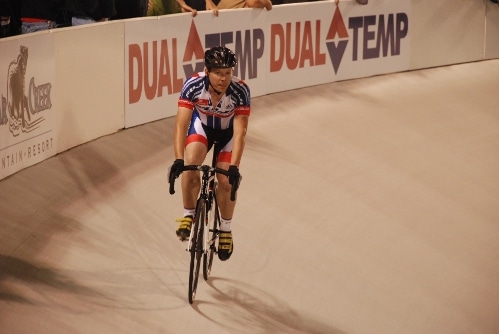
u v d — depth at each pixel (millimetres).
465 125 19516
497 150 18391
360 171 15859
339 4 20594
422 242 13484
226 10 17766
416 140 18078
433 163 16969
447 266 12859
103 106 15156
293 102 19016
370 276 11938
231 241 10016
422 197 15281
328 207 13984
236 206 13164
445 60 23844
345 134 17625
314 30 20109
